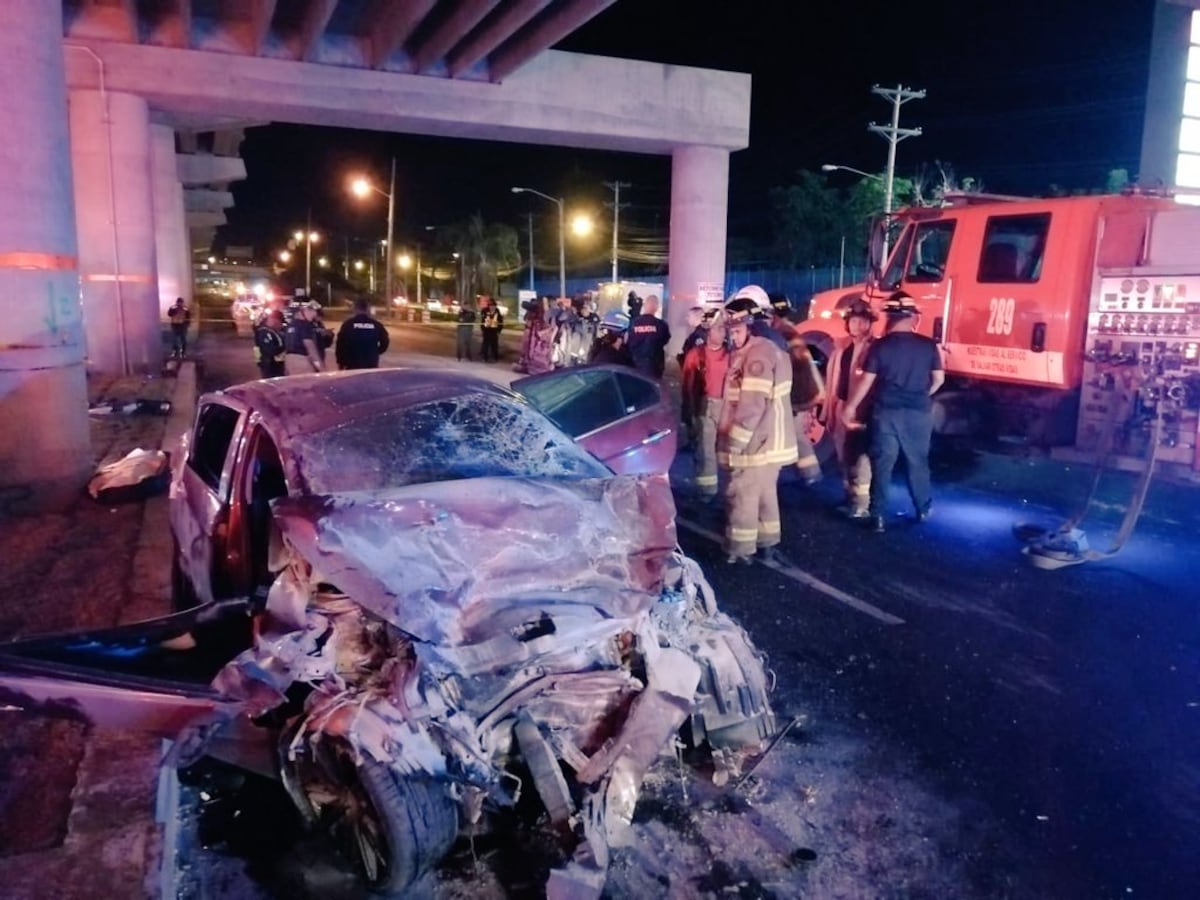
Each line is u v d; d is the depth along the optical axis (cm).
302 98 1914
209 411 515
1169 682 499
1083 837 359
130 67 1836
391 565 314
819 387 905
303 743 316
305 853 352
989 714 459
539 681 320
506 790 328
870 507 812
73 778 372
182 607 527
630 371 763
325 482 393
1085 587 654
